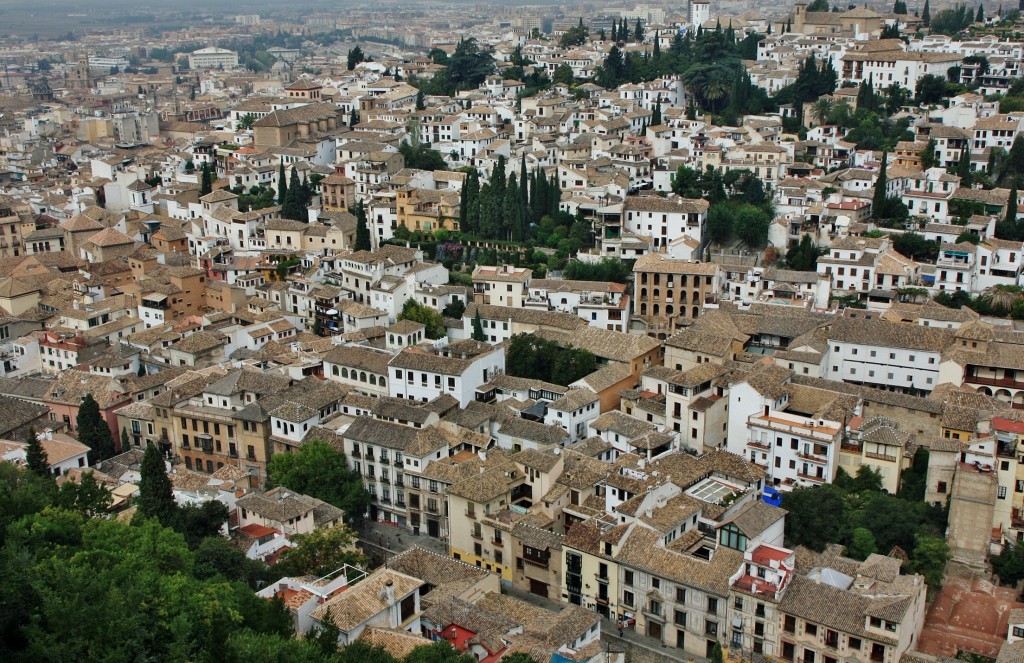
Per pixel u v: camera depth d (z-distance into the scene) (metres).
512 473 166.62
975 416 167.38
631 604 143.88
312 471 169.62
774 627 131.00
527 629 123.38
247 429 187.12
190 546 139.25
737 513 145.62
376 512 178.88
